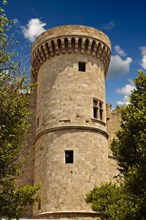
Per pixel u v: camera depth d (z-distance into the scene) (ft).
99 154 96.78
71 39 104.99
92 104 101.24
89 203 88.22
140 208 56.75
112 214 69.72
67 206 87.66
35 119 117.80
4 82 58.70
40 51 109.40
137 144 61.21
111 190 79.97
